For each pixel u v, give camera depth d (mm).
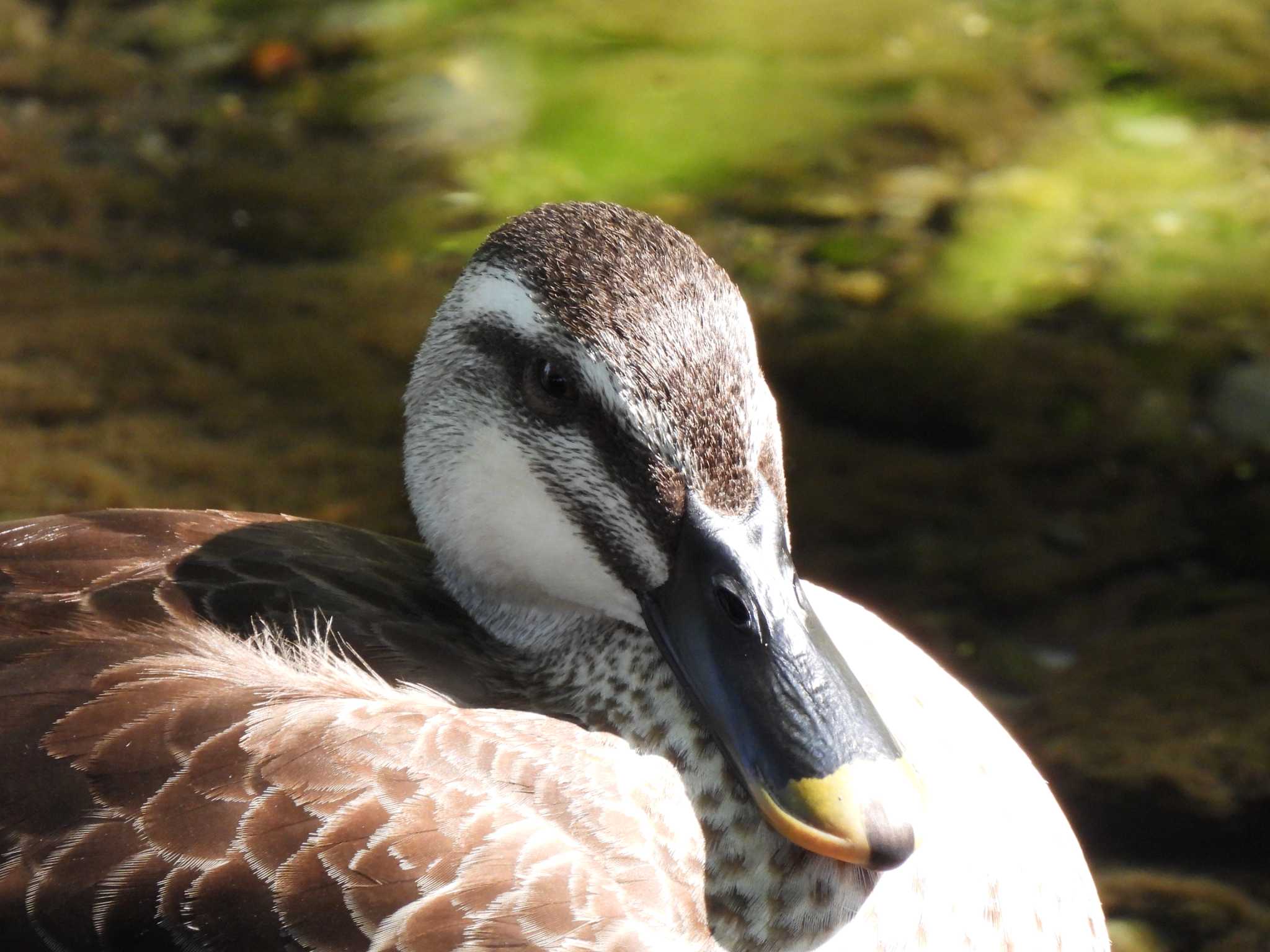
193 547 5238
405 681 4910
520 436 5137
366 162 11391
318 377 9445
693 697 4676
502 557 5324
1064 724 7242
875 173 11344
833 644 4699
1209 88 12273
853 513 8633
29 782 4324
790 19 13234
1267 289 10289
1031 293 10242
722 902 4648
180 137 11555
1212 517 8594
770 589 4645
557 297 4938
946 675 5531
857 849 4312
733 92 12188
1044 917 5129
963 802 4984
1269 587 8125
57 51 12344
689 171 11320
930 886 4754
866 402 9375
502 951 4227
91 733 4398
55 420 8969
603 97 12086
